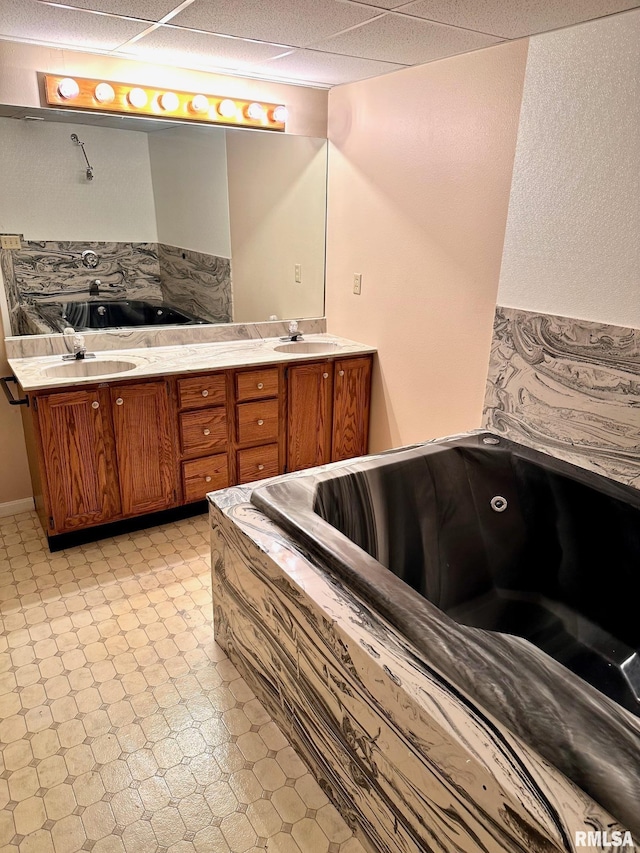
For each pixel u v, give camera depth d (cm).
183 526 278
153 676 185
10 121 237
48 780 151
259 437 290
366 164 289
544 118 197
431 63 240
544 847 85
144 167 270
